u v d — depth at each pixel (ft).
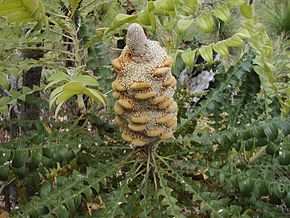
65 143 2.36
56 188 2.25
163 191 2.33
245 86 2.91
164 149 2.61
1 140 3.68
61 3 2.95
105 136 2.81
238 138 2.49
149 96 2.20
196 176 2.72
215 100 2.77
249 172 2.42
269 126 2.43
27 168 2.54
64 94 2.09
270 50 2.89
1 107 2.54
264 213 2.54
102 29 2.82
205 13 2.48
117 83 2.24
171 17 2.61
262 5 9.00
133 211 2.36
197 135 2.59
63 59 2.73
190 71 3.18
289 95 2.74
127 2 3.35
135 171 2.45
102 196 2.34
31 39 2.65
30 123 2.68
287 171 2.76
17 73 2.60
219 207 2.32
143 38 2.14
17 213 2.22
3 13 1.99
